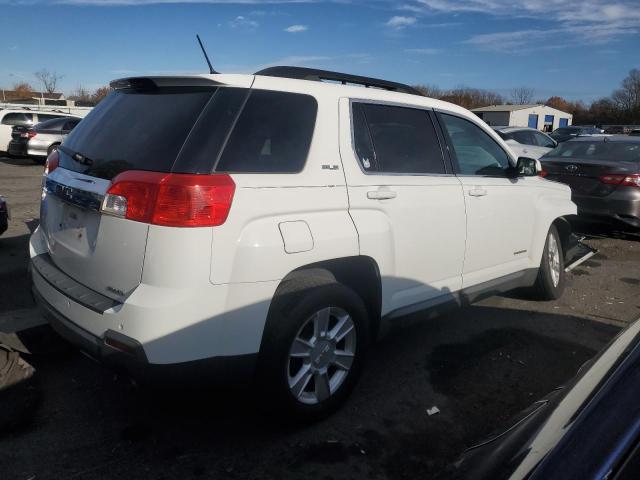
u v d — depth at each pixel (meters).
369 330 3.55
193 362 2.61
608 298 5.76
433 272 3.87
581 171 8.26
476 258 4.27
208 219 2.57
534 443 1.49
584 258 7.11
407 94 3.96
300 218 2.93
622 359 1.59
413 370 3.95
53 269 3.18
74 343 2.83
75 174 3.04
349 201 3.19
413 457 2.95
